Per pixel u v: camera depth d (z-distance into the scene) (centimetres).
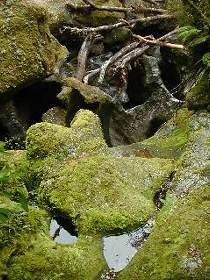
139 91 696
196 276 274
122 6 830
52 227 340
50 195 356
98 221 331
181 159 396
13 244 294
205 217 307
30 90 560
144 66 684
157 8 838
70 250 301
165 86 701
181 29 461
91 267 297
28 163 387
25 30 547
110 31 743
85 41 718
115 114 604
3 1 553
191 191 345
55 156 386
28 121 564
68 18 750
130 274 290
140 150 446
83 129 410
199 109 474
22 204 296
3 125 537
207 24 454
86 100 565
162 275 280
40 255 292
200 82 475
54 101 572
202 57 474
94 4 772
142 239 325
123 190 356
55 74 571
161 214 330
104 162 376
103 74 653
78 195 349
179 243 292
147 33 788
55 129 403
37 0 750
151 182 377
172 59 719
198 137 419
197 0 459
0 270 281
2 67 525
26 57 538
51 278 284
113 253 315
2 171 293
